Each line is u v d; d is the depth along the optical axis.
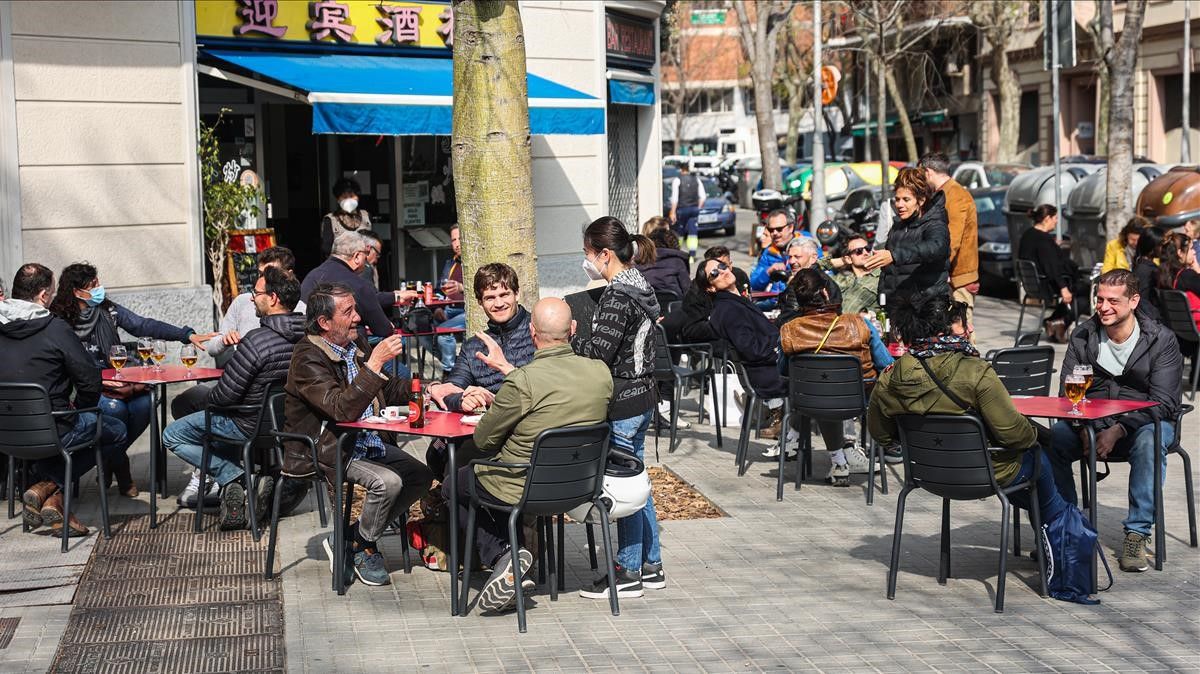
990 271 21.56
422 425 6.43
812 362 8.66
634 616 6.38
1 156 12.11
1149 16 36.16
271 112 16.44
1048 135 42.44
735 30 68.12
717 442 10.65
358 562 6.87
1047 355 8.62
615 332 6.53
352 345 7.04
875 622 6.27
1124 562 7.14
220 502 8.15
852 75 52.12
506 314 6.92
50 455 7.53
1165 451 7.34
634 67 18.83
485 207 7.36
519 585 6.12
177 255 13.21
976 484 6.45
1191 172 16.64
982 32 46.06
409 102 13.19
